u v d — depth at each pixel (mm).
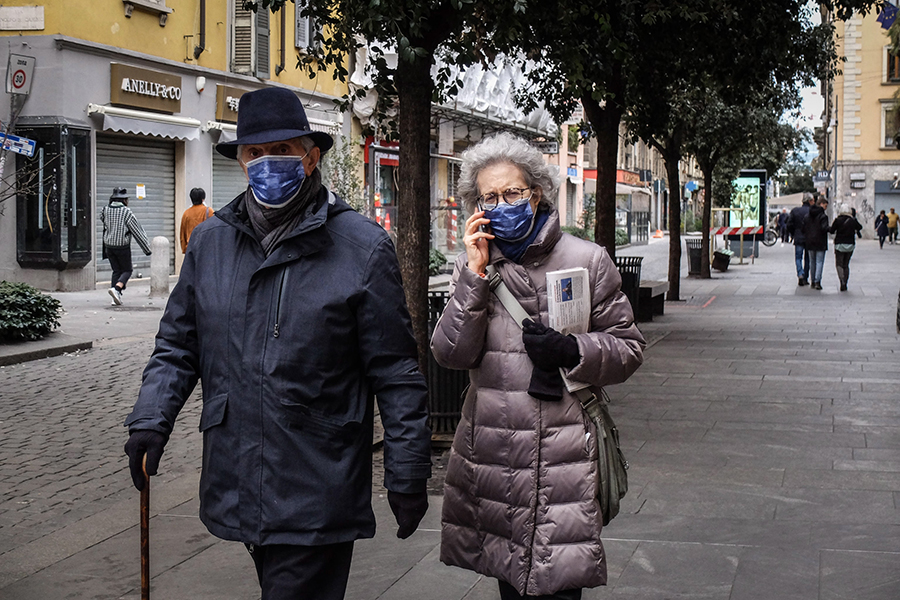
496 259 3115
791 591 4105
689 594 4094
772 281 22859
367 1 5996
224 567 4531
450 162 33094
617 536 4852
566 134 45688
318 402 2686
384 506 5434
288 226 2758
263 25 22266
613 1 8836
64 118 16906
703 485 5758
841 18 11086
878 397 8469
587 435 3027
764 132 21578
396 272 2795
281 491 2641
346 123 25281
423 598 4137
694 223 68875
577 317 3068
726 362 10539
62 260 17000
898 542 4699
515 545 3016
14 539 4980
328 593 2768
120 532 5051
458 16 6098
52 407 8344
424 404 2779
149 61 19016
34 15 16828
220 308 2721
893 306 16531
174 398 2770
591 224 42156
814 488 5676
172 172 20562
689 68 11859
